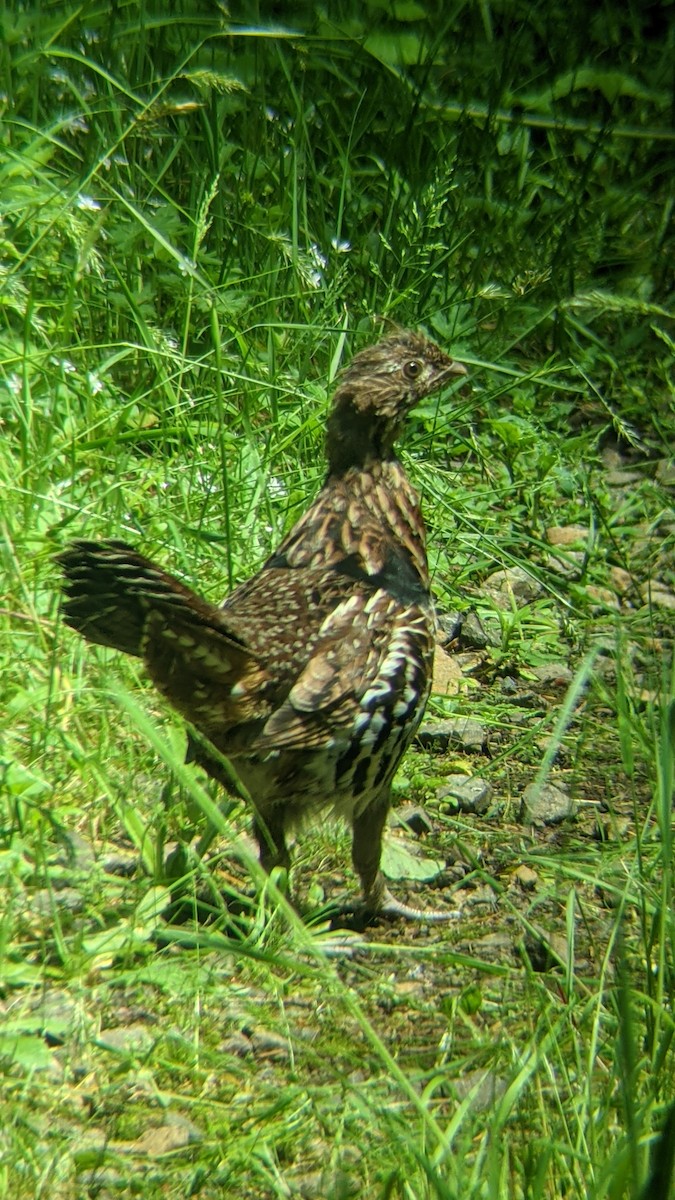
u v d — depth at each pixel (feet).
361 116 45.27
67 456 31.42
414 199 41.70
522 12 51.39
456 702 30.48
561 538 37.22
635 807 22.77
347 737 22.31
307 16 47.01
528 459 39.22
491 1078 19.77
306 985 21.77
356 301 38.93
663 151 48.88
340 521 24.02
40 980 20.52
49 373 32.73
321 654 22.21
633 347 44.27
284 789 22.58
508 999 22.00
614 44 50.67
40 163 37.37
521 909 24.72
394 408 24.34
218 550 30.83
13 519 29.19
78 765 24.20
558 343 42.93
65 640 26.91
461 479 37.96
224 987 21.15
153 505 30.73
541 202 46.62
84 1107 18.93
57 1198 17.40
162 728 26.09
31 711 25.63
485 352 41.11
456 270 42.98
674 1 52.31
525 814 27.32
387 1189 17.13
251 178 41.22
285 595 22.97
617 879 25.23
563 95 48.19
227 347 37.19
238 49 44.68
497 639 33.01
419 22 48.14
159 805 24.41
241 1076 19.80
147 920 22.04
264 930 22.03
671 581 36.14
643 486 38.52
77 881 22.38
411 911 24.41
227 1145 18.26
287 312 39.06
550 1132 18.71
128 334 36.55
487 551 35.14
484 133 44.73
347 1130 18.80
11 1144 17.88
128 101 41.24
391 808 26.78
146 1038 20.10
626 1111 15.88
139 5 43.37
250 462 33.17
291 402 35.70
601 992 21.09
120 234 36.40
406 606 23.58
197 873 23.45
